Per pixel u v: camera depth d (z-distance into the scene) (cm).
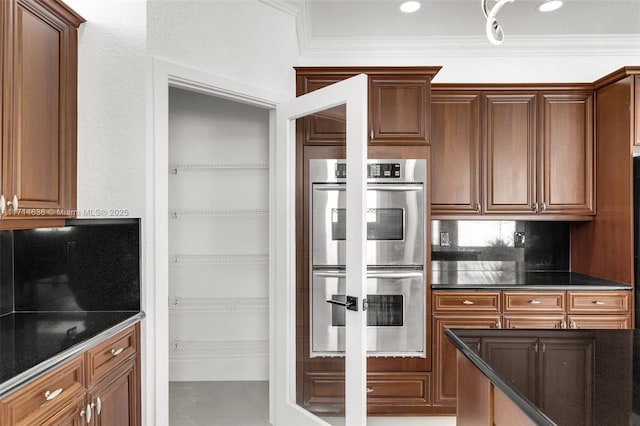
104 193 202
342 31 324
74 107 199
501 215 312
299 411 239
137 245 202
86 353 156
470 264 344
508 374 107
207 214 333
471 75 345
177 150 339
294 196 248
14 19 158
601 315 277
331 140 226
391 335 280
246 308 335
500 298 281
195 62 224
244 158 340
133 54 201
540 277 316
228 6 241
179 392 313
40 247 204
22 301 203
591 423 81
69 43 194
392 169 280
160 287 207
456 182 311
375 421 278
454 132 311
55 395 136
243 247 340
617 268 288
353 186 209
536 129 312
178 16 216
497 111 312
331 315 229
